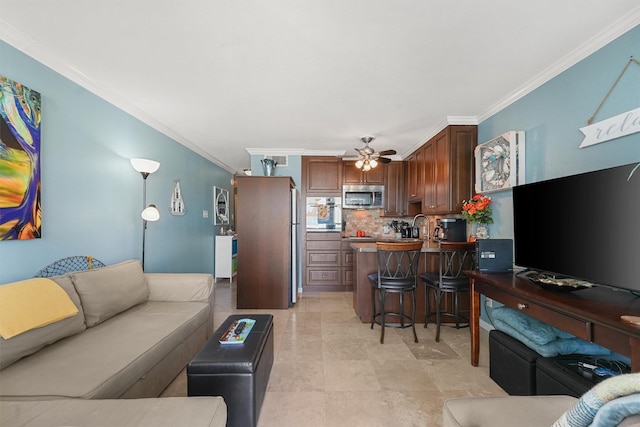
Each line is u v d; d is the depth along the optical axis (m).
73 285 1.86
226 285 5.28
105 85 2.42
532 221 1.91
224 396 1.45
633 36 1.62
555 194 1.73
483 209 2.80
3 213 1.68
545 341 1.67
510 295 1.77
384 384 1.99
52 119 2.02
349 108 2.94
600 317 1.17
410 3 1.49
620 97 1.68
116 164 2.70
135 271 2.42
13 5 1.49
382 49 1.91
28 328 1.43
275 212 3.79
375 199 5.07
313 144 4.36
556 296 1.48
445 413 1.00
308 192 4.81
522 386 1.74
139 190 3.07
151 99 2.71
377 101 2.76
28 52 1.82
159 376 1.75
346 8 1.52
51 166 2.01
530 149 2.41
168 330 1.91
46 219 1.97
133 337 1.76
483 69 2.16
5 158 1.69
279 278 3.77
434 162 3.65
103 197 2.53
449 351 2.51
